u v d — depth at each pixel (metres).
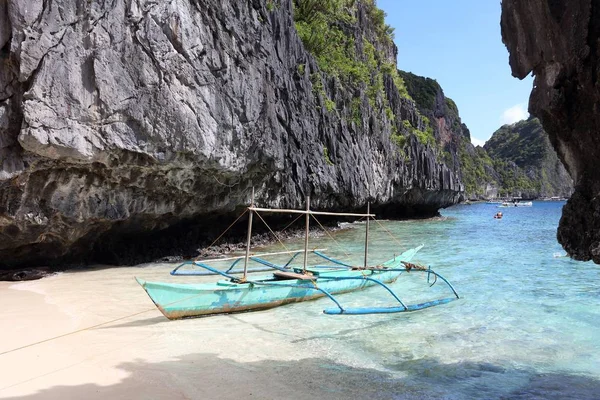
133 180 13.14
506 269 15.73
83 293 10.55
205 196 16.31
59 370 6.14
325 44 31.39
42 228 11.97
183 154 13.52
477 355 7.33
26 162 10.73
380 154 36.09
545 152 149.00
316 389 5.87
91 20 11.40
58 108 10.80
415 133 45.59
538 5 4.20
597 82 3.76
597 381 6.36
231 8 15.93
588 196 4.29
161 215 15.35
